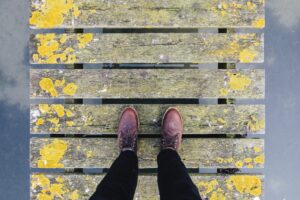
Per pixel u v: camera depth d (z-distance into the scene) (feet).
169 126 8.80
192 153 9.10
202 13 8.93
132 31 9.41
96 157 9.14
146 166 9.14
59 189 9.18
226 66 9.12
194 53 8.98
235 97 9.05
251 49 9.00
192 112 9.09
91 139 9.12
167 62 9.00
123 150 8.62
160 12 8.92
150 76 9.02
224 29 9.14
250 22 8.96
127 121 8.84
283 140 9.93
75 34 9.01
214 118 9.09
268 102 9.85
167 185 8.14
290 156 9.95
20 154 10.03
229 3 8.93
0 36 9.87
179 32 9.41
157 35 8.96
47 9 8.98
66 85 9.07
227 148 9.10
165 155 8.55
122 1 8.93
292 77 9.84
